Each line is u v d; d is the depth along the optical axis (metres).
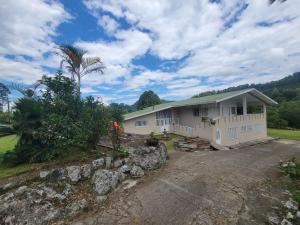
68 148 10.70
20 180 8.20
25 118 10.13
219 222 5.89
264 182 8.58
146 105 40.06
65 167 9.24
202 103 18.81
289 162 10.84
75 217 6.52
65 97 11.84
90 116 11.41
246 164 11.05
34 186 7.79
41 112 10.66
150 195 7.64
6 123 10.88
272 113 34.38
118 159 10.49
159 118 23.03
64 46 13.73
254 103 23.00
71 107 11.72
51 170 8.87
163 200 7.23
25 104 10.40
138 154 10.60
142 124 21.78
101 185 8.01
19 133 9.94
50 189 7.66
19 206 6.61
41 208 6.65
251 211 6.39
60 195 7.48
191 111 22.75
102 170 8.74
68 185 8.11
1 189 7.57
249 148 16.08
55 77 11.70
